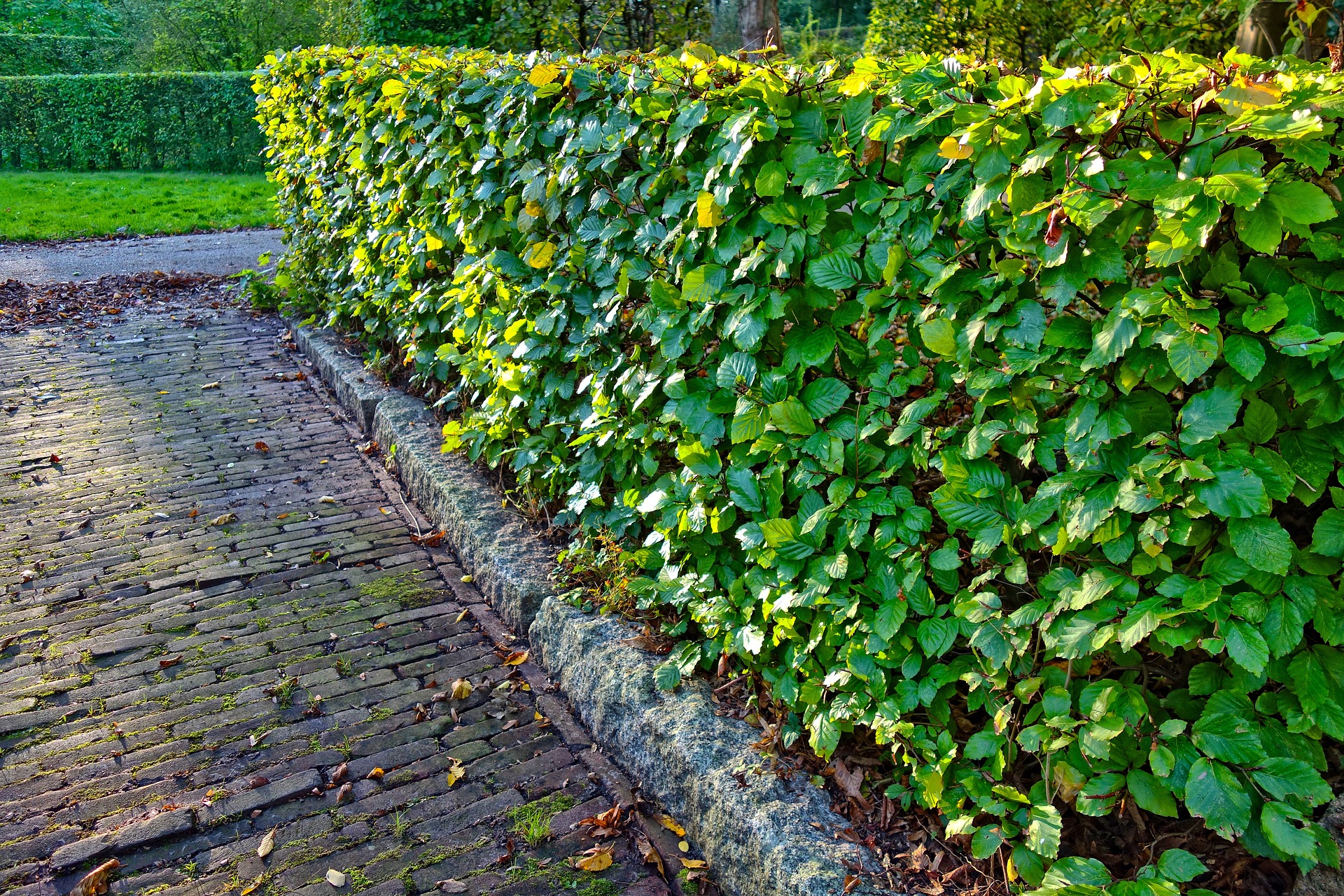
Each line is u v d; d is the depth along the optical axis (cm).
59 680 329
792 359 255
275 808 272
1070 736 201
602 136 332
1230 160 170
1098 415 189
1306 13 396
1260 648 172
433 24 849
